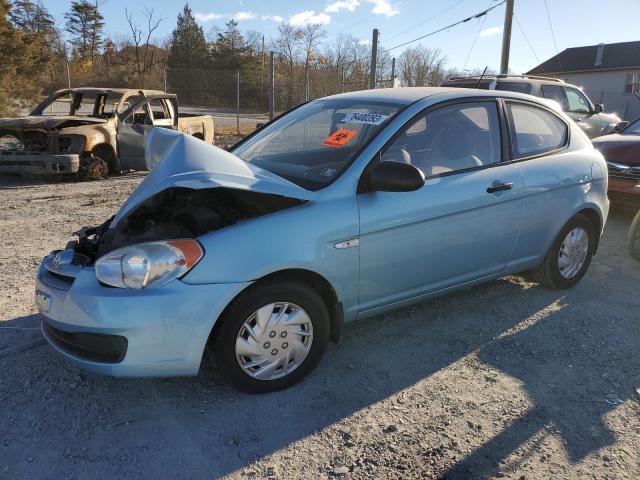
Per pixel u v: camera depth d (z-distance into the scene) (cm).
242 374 302
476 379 332
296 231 303
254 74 3070
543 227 428
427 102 372
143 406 302
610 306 441
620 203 674
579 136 471
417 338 383
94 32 6531
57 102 1083
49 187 937
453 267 379
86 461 259
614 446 271
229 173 297
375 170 320
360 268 330
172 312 273
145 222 329
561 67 4362
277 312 306
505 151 406
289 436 279
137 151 1053
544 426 287
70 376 330
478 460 261
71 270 297
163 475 251
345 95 429
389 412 299
